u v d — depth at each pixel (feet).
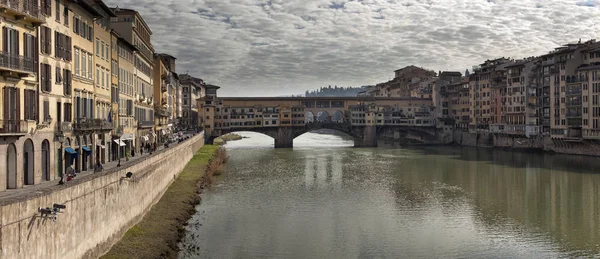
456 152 561.43
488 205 245.04
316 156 508.53
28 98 137.28
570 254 167.32
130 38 274.77
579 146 479.00
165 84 432.66
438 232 194.39
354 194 276.41
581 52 485.56
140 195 173.68
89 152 191.93
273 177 343.87
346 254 166.30
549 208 237.04
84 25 185.06
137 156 260.01
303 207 239.30
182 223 194.49
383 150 597.52
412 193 280.10
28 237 88.84
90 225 119.55
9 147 129.90
